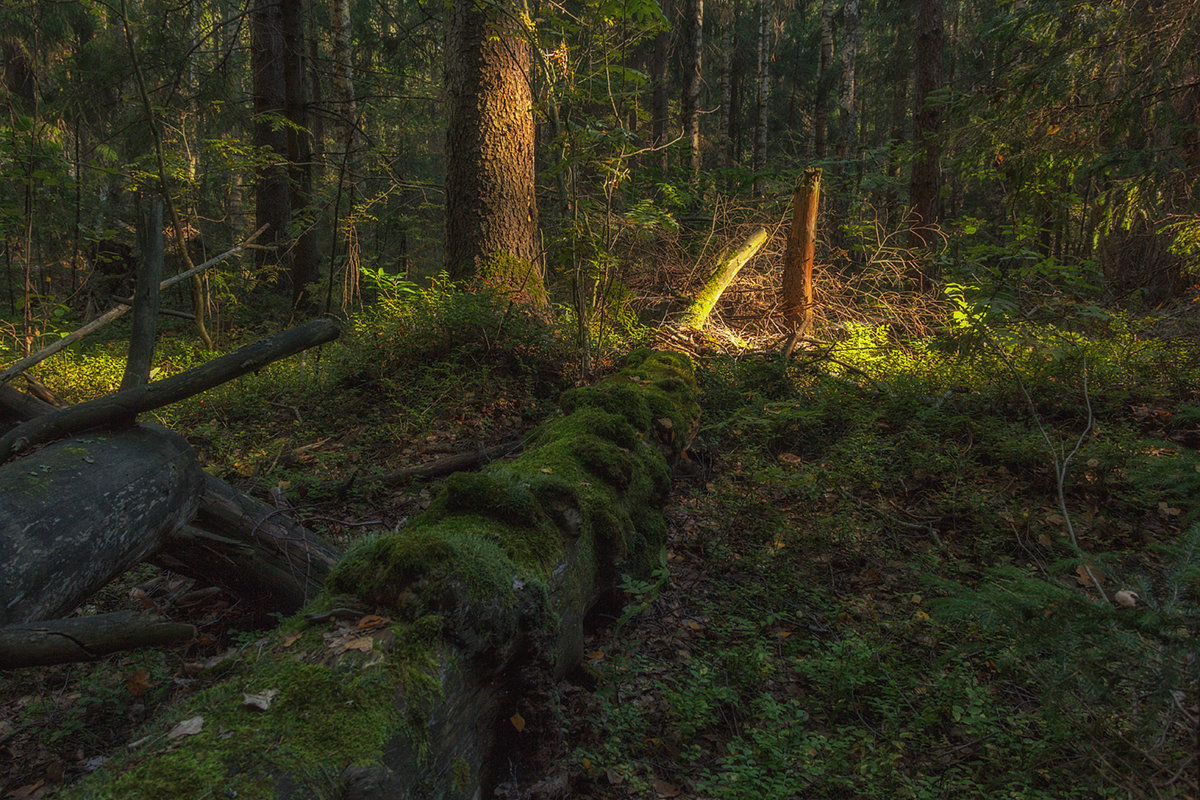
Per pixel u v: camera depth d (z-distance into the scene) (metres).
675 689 2.78
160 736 1.47
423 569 1.87
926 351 6.46
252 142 12.00
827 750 2.39
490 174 7.37
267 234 11.68
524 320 6.52
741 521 4.21
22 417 3.26
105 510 2.43
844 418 5.44
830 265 8.59
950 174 10.14
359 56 17.23
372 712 1.55
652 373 5.15
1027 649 1.87
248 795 1.30
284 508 3.39
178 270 11.54
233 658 1.74
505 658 2.01
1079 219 8.34
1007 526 4.04
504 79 7.32
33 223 7.68
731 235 9.31
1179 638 1.59
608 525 2.87
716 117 25.44
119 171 7.12
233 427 5.62
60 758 2.57
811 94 29.03
